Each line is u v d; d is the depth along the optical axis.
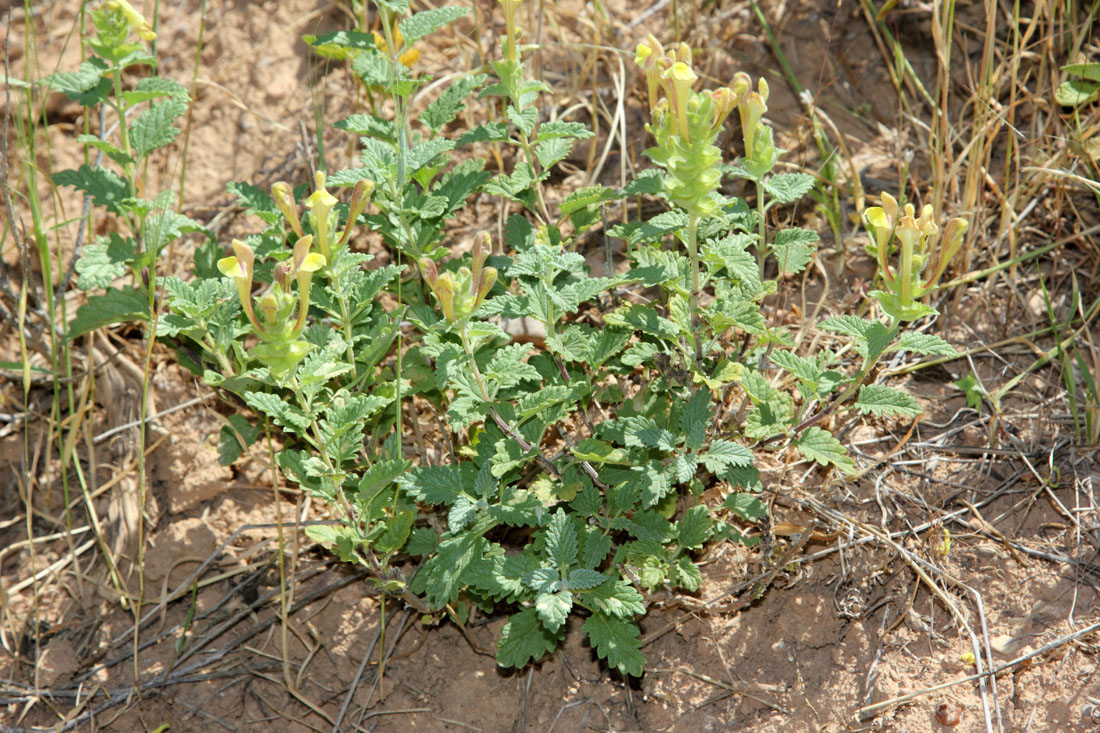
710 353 0.71
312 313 0.76
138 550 0.77
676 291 0.71
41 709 0.74
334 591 0.75
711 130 0.67
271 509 0.78
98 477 0.79
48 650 0.75
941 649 0.71
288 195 0.67
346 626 0.74
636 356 0.70
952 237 0.65
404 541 0.70
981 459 0.75
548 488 0.70
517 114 0.74
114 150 0.74
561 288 0.70
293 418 0.68
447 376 0.68
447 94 0.76
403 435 0.77
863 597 0.72
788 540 0.73
